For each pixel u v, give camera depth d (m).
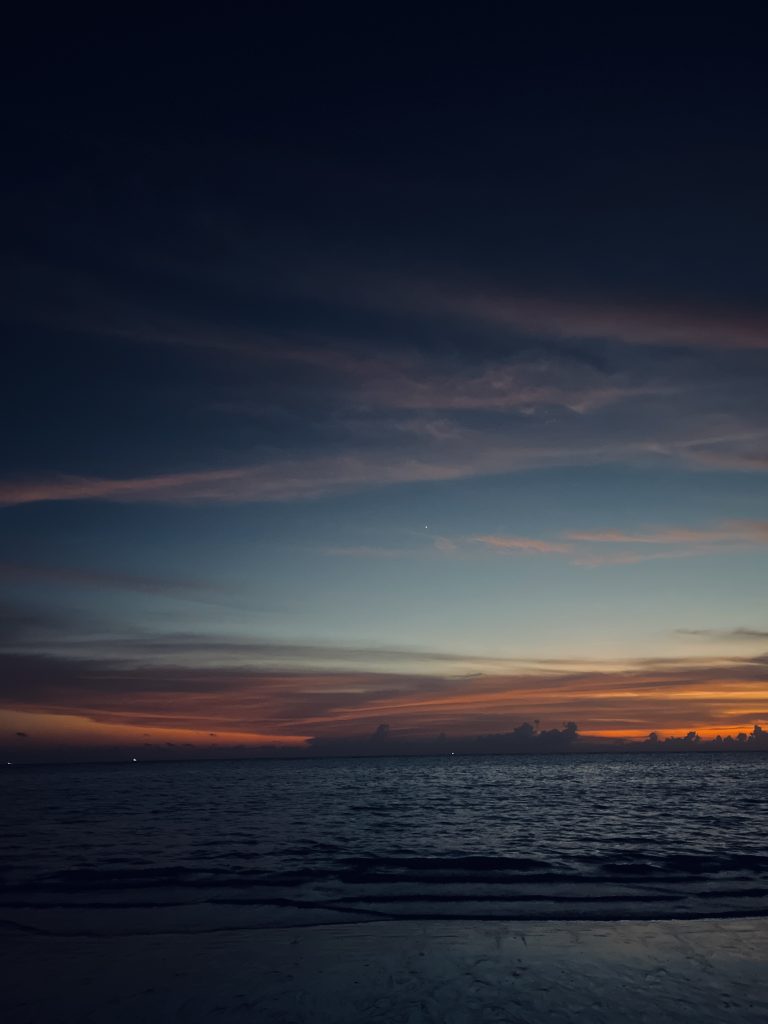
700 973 7.81
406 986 7.46
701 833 23.58
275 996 7.19
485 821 28.45
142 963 8.43
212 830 24.88
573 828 25.48
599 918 10.90
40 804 41.66
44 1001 7.12
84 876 14.89
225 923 10.78
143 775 119.00
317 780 83.50
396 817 30.62
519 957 8.52
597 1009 6.73
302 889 13.46
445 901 12.37
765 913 11.19
